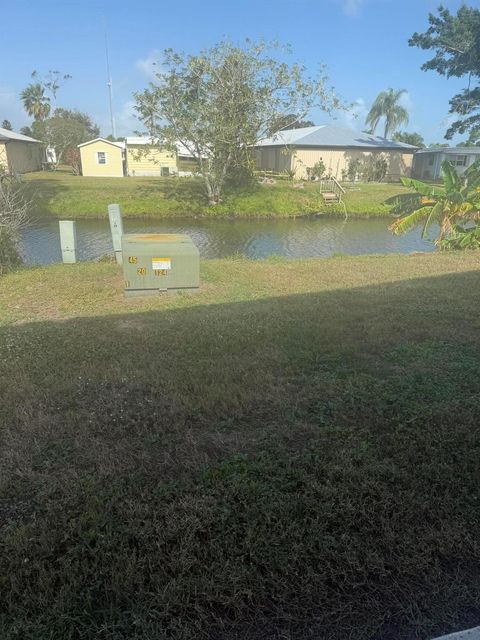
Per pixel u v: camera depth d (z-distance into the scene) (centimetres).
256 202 3012
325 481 276
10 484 275
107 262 1145
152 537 233
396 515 248
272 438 321
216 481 274
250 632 195
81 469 291
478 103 4197
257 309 667
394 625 199
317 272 1013
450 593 212
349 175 4162
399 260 1191
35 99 6244
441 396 383
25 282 894
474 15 3644
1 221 1100
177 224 2550
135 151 4175
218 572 214
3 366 451
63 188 3142
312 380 414
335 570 218
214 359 466
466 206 1346
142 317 646
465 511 254
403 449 308
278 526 241
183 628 192
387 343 518
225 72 2661
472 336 538
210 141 2741
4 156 3644
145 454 303
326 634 194
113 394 388
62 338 541
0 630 190
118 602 203
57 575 213
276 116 2773
